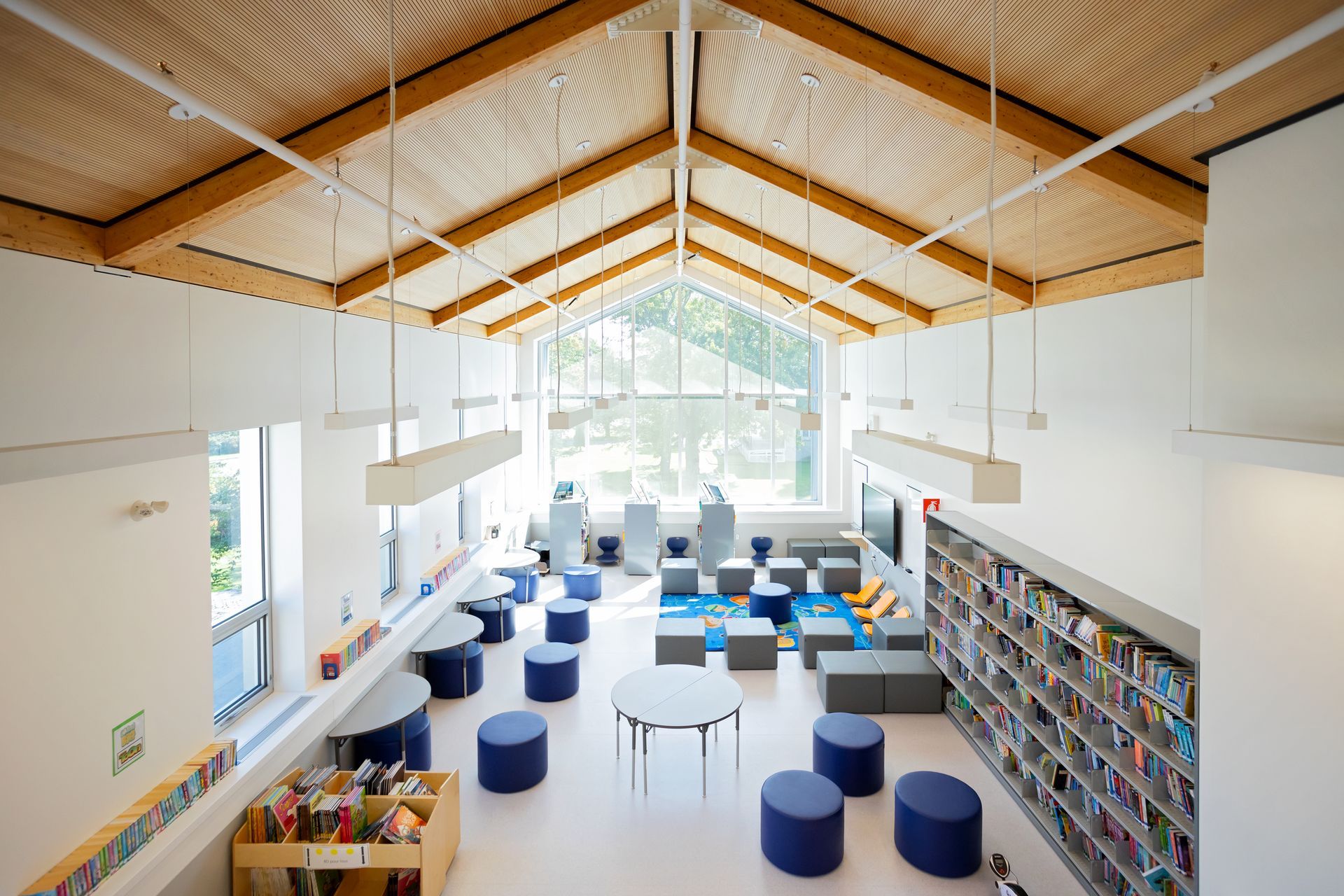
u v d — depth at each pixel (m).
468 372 11.55
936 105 4.60
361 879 5.20
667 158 7.51
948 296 8.91
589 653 9.46
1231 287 3.80
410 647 7.89
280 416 5.89
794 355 15.00
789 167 7.31
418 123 4.57
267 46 3.67
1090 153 3.51
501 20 4.36
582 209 8.89
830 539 14.21
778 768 6.65
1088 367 5.83
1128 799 4.88
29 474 2.37
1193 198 4.27
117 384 4.13
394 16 3.86
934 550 8.40
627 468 15.13
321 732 5.93
